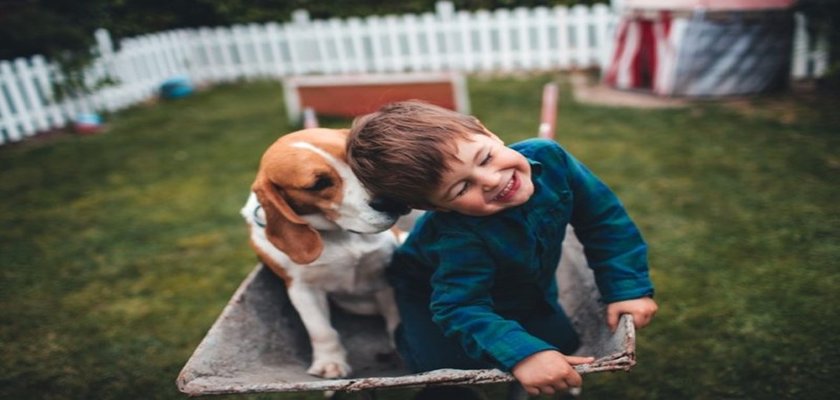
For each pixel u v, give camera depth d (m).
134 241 4.93
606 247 1.99
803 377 2.82
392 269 2.26
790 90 7.12
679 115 6.64
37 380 3.36
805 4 6.71
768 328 3.18
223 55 11.20
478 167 1.64
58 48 8.76
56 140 8.02
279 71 11.20
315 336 2.16
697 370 2.96
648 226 4.36
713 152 5.51
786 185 4.71
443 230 1.86
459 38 10.29
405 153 1.66
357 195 1.95
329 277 2.18
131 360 3.47
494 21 9.97
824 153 5.19
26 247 4.94
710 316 3.33
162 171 6.49
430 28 10.29
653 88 7.64
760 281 3.58
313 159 1.96
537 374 1.56
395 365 2.28
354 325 2.46
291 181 1.96
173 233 5.02
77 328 3.81
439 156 1.62
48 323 3.89
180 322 3.80
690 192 4.80
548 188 1.90
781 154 5.28
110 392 3.24
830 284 3.46
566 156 2.02
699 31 6.98
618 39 7.98
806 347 3.00
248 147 7.03
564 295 2.35
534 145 1.97
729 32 6.90
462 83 6.39
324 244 2.13
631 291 1.91
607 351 1.71
